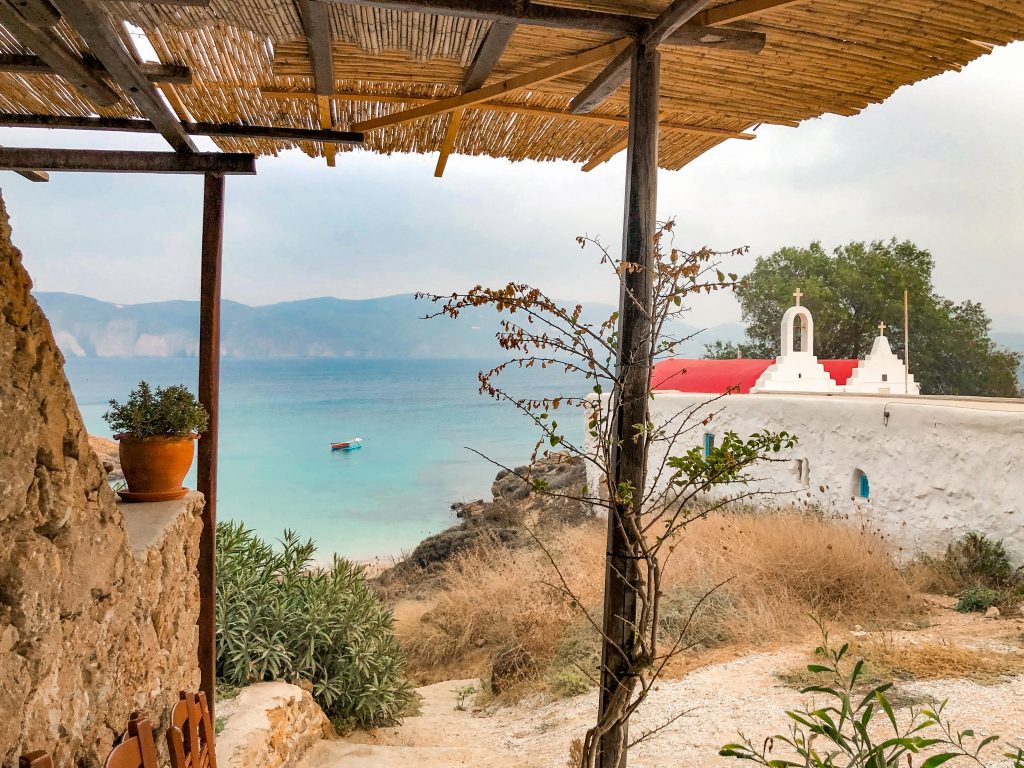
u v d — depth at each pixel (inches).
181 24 99.3
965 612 237.5
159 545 103.1
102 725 81.6
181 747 89.0
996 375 1374.3
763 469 399.9
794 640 217.0
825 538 269.4
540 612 278.7
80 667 76.5
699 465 98.4
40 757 60.5
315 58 108.8
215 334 144.3
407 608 394.3
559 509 554.9
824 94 128.7
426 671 312.7
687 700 183.0
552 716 215.5
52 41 99.3
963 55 112.3
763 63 116.9
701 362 686.5
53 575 70.2
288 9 95.0
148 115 124.0
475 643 318.7
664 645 227.3
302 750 183.8
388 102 134.3
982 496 281.9
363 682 216.7
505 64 122.0
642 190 104.0
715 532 299.7
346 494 1556.3
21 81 122.6
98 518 81.4
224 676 189.6
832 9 99.7
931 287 1427.2
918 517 308.0
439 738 215.5
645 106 103.6
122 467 122.5
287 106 137.3
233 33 110.0
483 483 1660.9
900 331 1386.6
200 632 140.3
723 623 231.3
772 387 593.0
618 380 101.9
